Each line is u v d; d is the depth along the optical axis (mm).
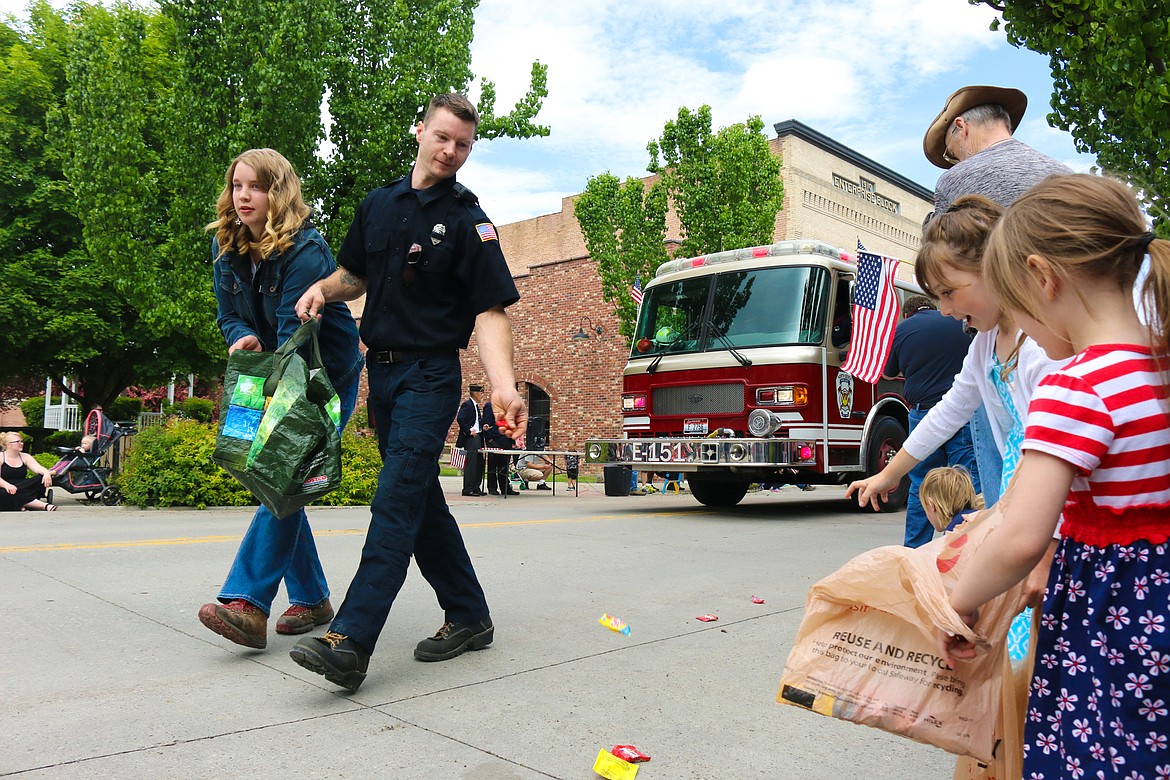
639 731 2672
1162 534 1380
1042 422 1416
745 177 18328
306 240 3512
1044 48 6484
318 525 8125
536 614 4266
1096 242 1411
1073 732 1440
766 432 9164
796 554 6508
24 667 3217
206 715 2736
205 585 4766
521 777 2297
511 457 13891
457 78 12922
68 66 13102
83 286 19734
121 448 10875
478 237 3277
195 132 12273
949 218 2098
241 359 3332
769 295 9688
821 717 2842
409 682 3123
